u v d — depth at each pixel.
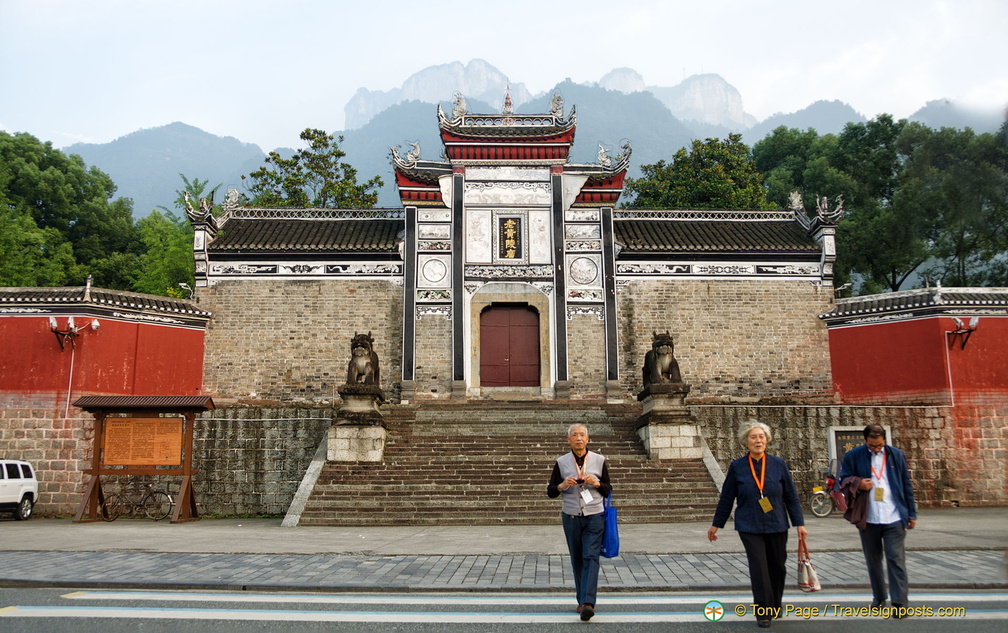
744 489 7.16
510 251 27.81
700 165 44.12
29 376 21.97
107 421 18.73
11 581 9.24
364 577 9.55
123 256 48.28
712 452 21.78
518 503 17.64
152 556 11.37
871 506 7.61
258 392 26.42
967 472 22.11
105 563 10.66
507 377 27.44
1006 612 7.58
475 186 28.14
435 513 17.27
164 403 18.52
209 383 26.36
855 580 9.12
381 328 27.16
